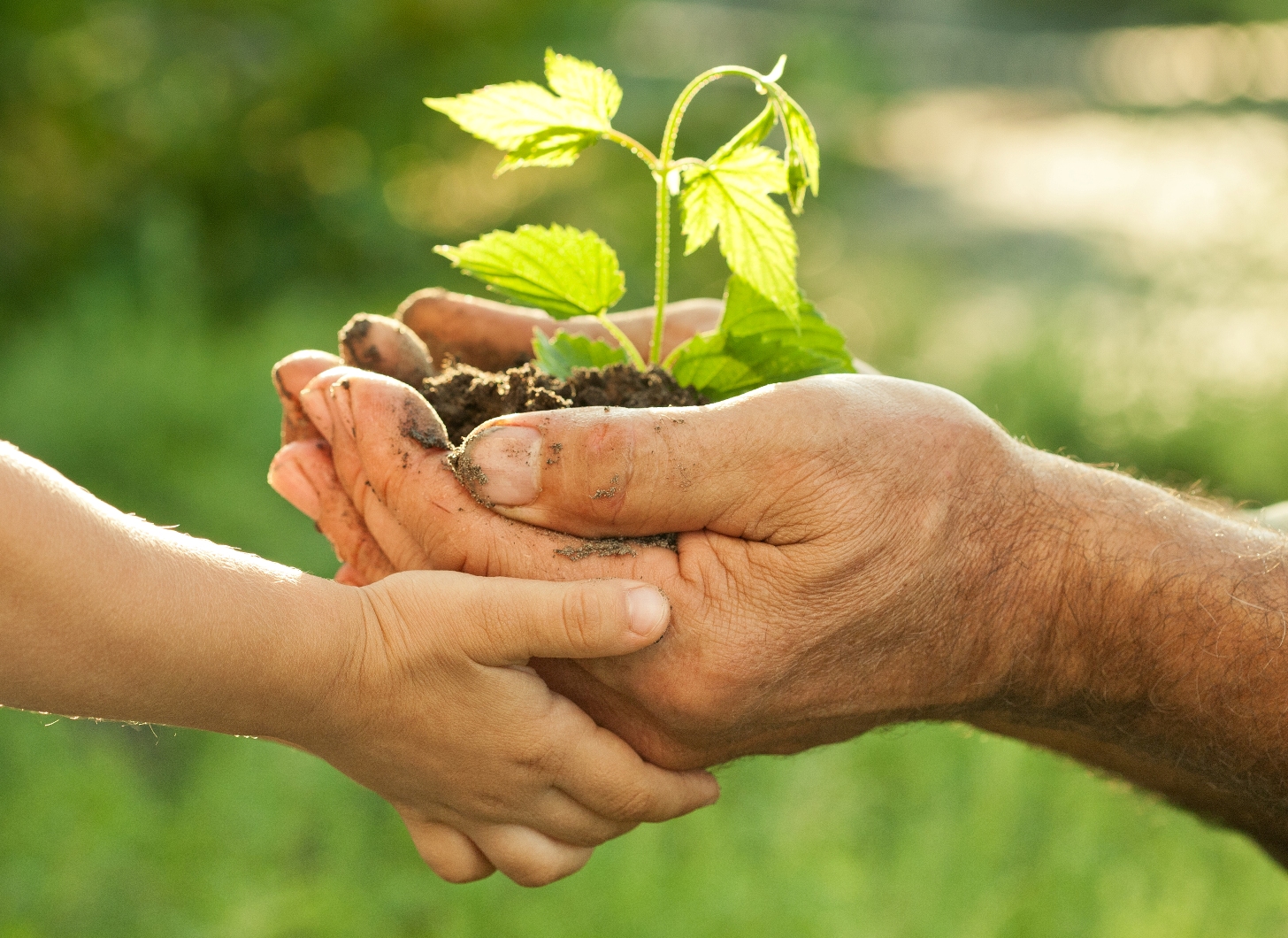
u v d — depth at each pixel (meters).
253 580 0.98
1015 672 1.21
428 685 1.06
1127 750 1.28
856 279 5.95
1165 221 6.70
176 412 3.60
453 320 1.47
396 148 5.60
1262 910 1.99
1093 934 1.93
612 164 6.30
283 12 5.20
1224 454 3.83
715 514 1.08
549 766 1.15
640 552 1.11
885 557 1.10
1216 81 12.66
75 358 3.87
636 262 5.45
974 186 8.45
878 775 2.28
